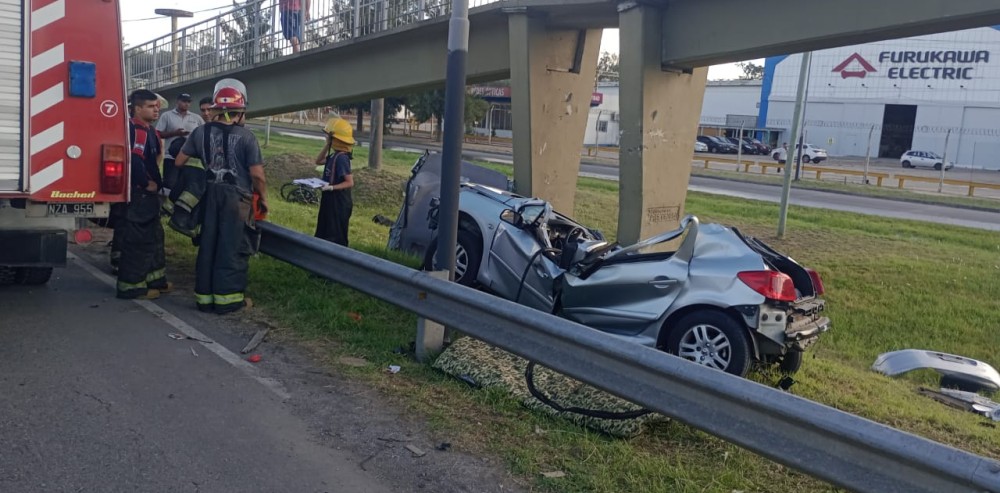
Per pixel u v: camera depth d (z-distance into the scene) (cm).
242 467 441
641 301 695
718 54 1005
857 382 718
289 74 1745
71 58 644
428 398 554
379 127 2231
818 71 6462
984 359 1115
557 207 1264
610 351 468
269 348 646
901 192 3388
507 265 816
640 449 490
